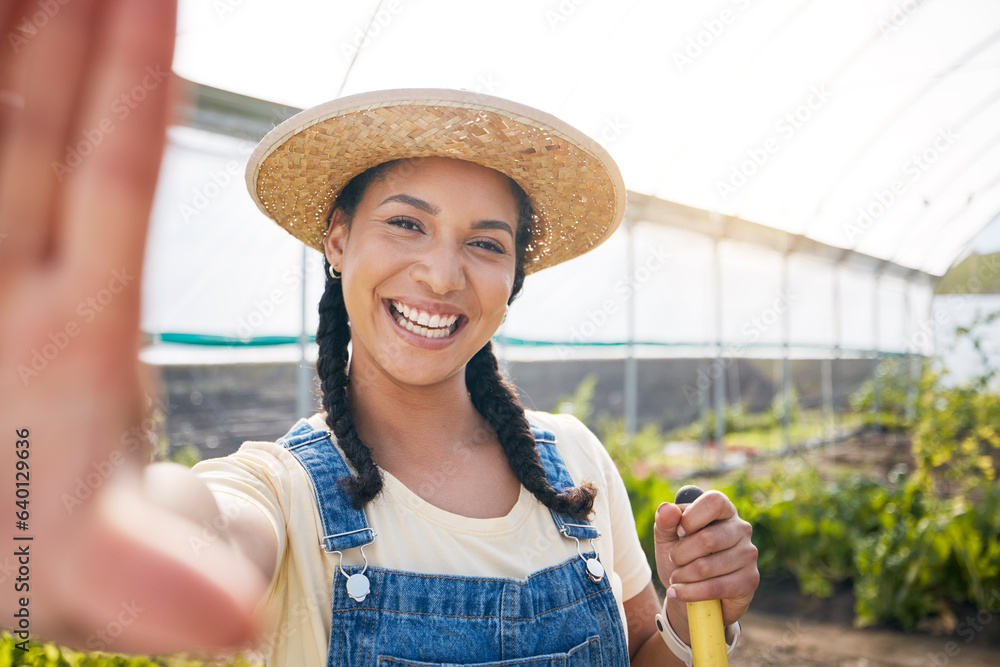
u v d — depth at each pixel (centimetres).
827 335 1634
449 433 142
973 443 788
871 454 1288
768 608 598
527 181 145
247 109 504
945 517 584
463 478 138
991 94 884
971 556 555
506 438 143
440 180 132
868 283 1566
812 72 776
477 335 138
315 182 148
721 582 123
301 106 510
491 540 128
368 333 134
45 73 23
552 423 167
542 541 135
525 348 1062
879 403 1569
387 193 133
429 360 131
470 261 134
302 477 121
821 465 1202
